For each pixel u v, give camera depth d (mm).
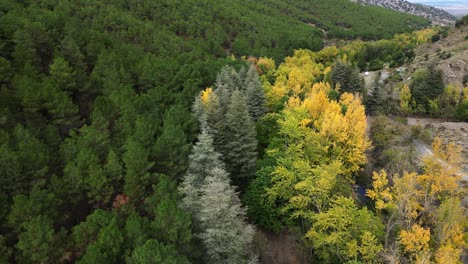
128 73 50125
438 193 40125
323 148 42906
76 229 22969
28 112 34312
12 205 22578
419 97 75750
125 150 32625
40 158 27391
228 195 26406
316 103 52062
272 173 34781
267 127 51594
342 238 31766
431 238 34188
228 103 49531
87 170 28109
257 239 32250
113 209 26750
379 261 30969
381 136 56125
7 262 20953
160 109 43656
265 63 106625
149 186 30359
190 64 66688
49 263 22031
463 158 51125
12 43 46281
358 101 58875
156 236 23844
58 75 41406
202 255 26391
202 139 33250
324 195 33719
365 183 48500
